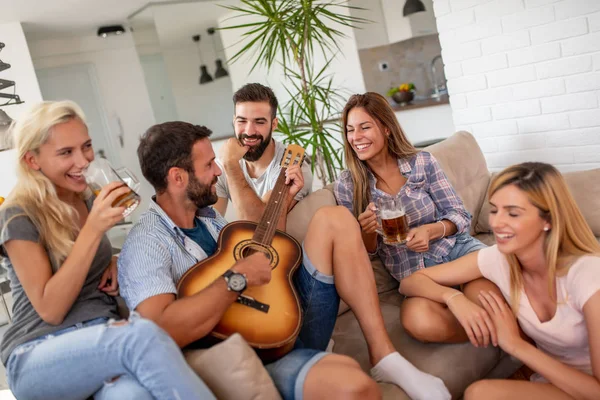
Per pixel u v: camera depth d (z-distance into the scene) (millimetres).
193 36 7145
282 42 3301
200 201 1881
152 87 7859
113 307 1824
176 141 1818
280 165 2482
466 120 3799
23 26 6223
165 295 1643
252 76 6969
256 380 1497
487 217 3064
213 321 1594
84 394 1524
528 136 3504
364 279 1894
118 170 1751
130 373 1432
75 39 7484
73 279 1615
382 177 2465
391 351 1812
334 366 1551
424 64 6770
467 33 3615
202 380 1483
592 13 3078
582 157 3322
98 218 1603
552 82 3320
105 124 7797
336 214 1933
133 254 1736
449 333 1903
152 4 6582
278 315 1717
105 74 7719
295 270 1930
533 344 1886
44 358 1537
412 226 2443
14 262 1650
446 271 1989
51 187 1732
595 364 1533
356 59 6094
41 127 1701
